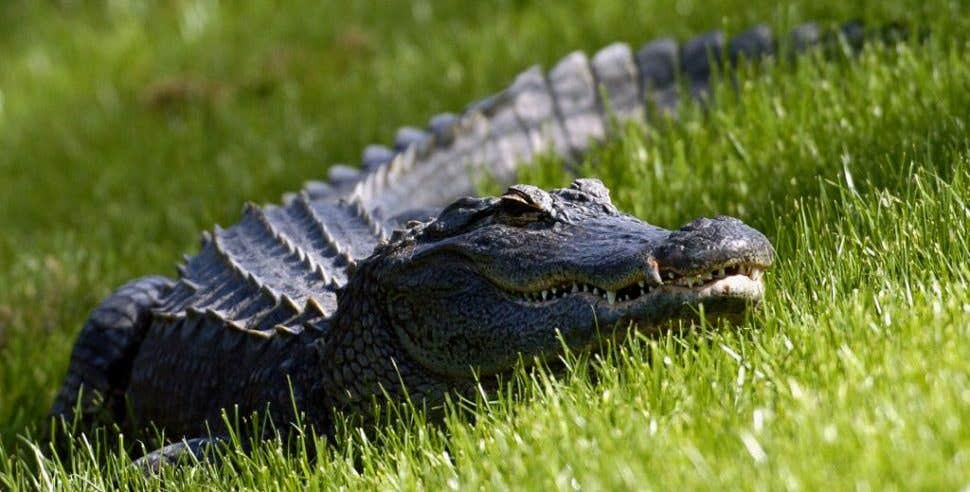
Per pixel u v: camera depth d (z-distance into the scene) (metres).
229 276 13.78
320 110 24.12
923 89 14.84
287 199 17.16
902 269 10.32
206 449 11.12
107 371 14.55
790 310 10.23
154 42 29.05
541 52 23.12
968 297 9.54
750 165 14.45
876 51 16.66
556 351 10.04
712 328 9.88
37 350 16.31
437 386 10.74
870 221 11.30
